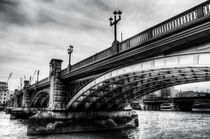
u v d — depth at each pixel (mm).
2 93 156250
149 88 32812
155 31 15836
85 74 28391
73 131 31469
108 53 21891
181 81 28125
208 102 120562
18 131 35906
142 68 18094
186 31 12914
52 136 28188
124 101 36406
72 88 33031
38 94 51469
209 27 11789
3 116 78812
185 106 114438
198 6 12758
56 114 31547
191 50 14305
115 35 21156
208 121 56000
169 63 15453
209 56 12656
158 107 140625
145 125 45438
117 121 36406
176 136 30484
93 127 33125
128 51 18438
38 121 30438
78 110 33125
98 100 32281
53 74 34438
